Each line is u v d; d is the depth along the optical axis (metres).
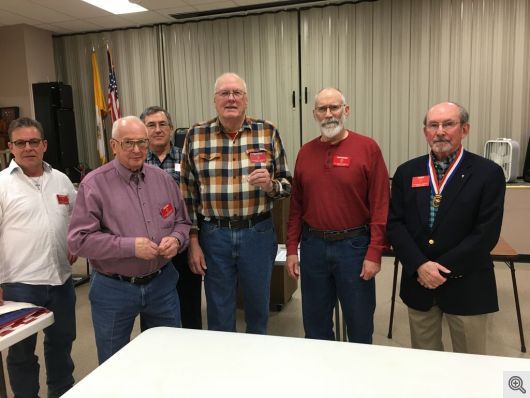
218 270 2.06
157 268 1.82
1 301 1.91
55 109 5.41
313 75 5.05
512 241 4.41
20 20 5.17
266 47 5.14
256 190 2.01
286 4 4.85
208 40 5.33
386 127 4.94
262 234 2.06
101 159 5.77
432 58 4.69
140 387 1.12
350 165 1.95
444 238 1.74
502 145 4.42
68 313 2.18
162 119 2.37
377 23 4.77
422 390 1.07
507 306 3.44
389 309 3.49
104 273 1.78
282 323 3.28
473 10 4.52
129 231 1.74
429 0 4.60
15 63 5.43
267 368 1.20
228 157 2.01
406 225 1.87
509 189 4.32
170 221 1.86
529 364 1.18
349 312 2.04
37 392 2.15
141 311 1.83
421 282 1.77
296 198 2.17
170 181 1.92
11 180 2.01
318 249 2.04
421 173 1.83
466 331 1.76
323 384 1.11
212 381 1.14
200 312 2.55
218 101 1.94
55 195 2.12
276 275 3.46
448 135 1.71
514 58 4.50
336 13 4.87
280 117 5.23
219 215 2.03
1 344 1.59
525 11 4.40
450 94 4.70
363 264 1.97
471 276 1.73
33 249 2.02
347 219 1.98
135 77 5.69
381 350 1.29
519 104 4.55
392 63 4.80
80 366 2.72
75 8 4.75
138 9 4.86
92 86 5.86
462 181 1.72
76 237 1.68
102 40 5.71
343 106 1.98
